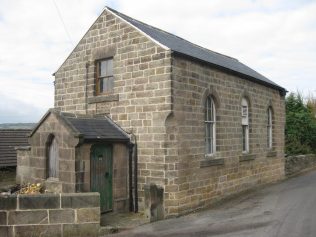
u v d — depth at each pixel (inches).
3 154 851.4
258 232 394.0
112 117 564.1
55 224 410.3
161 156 507.8
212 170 581.9
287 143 1182.3
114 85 566.3
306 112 1261.1
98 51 590.6
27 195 407.5
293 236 375.2
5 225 403.5
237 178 653.3
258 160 739.4
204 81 568.4
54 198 411.2
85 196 417.1
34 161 525.3
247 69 824.3
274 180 807.1
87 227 416.8
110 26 576.7
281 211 493.0
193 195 534.0
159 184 508.1
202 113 561.3
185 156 522.3
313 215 463.8
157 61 516.1
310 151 1202.0
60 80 641.6
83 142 471.2
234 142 647.8
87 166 476.4
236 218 465.7
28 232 405.7
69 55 629.0
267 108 796.6
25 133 974.4
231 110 641.6
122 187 525.7
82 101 607.5
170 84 502.0
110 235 413.7
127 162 534.3
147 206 470.9
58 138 485.4
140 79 534.3
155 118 515.5
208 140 591.5
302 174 931.3
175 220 474.9
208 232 404.8
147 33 538.0
